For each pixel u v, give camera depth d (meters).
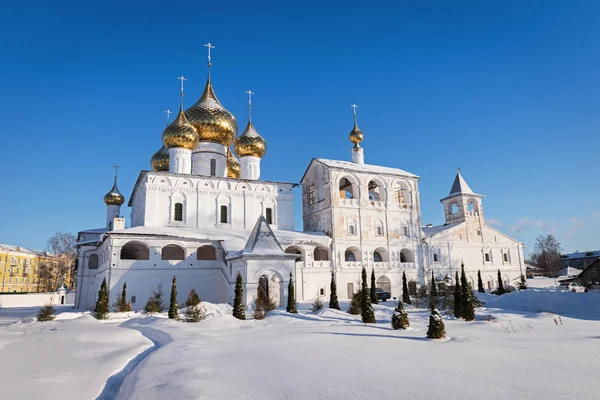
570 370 11.79
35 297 65.44
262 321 28.75
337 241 54.34
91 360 15.20
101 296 34.31
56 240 95.19
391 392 9.47
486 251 67.44
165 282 43.78
